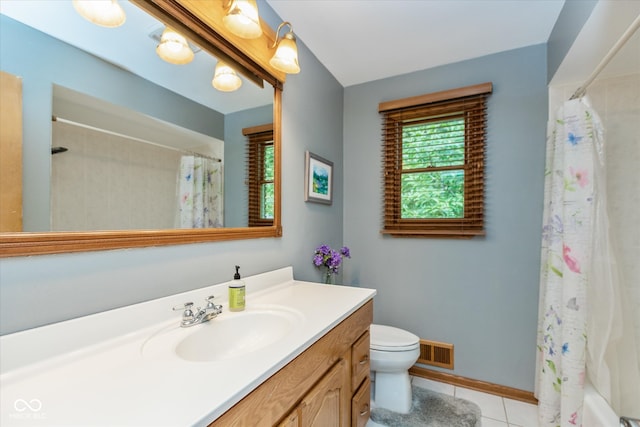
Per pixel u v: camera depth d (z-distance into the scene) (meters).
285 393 0.77
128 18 0.90
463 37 1.73
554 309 1.46
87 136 0.80
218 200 1.21
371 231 2.27
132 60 0.92
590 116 1.33
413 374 2.09
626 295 1.28
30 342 0.67
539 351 1.69
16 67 0.67
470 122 1.96
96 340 0.79
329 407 1.01
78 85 0.79
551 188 1.62
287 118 1.63
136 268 0.91
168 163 1.02
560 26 1.51
